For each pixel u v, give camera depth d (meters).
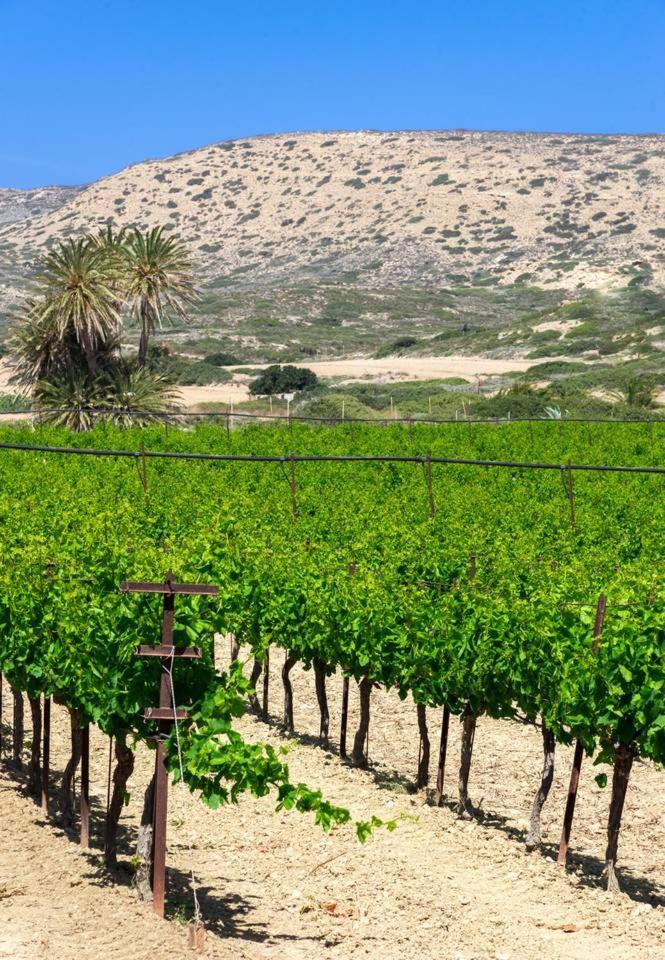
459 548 14.51
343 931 8.00
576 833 10.56
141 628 8.02
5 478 24.45
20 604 9.87
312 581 12.46
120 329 46.62
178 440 35.94
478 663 10.33
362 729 12.09
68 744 12.46
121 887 8.30
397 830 10.26
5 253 190.75
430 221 181.62
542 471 26.31
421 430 39.56
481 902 8.70
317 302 135.50
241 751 7.71
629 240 166.75
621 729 9.13
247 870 9.13
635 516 20.17
